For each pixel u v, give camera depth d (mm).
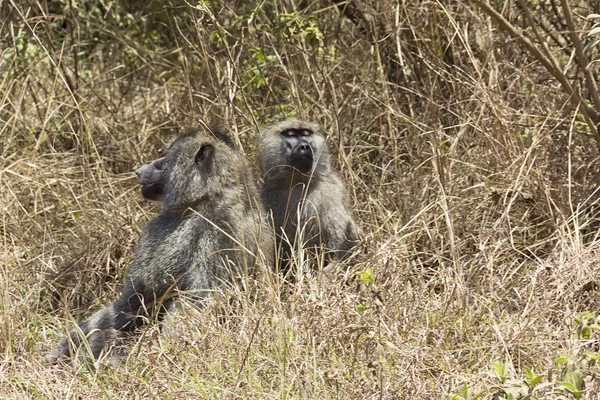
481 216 11250
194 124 13250
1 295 9883
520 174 10719
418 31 13555
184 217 9344
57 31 16375
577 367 7398
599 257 9562
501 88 12883
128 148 13852
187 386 7781
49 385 8211
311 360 8008
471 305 9164
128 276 9461
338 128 12250
